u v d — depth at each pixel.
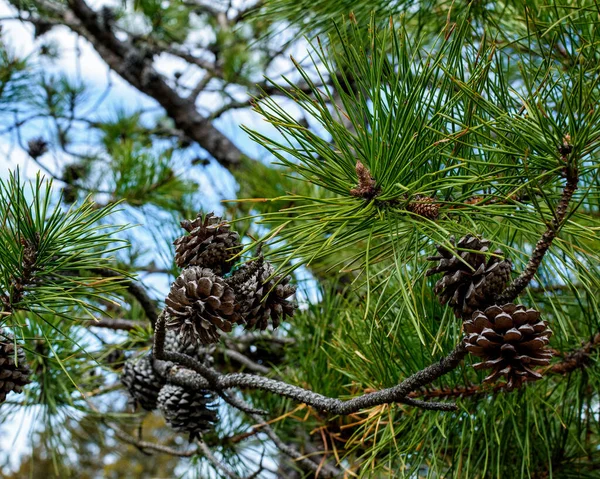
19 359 0.70
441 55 0.67
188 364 0.74
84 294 0.70
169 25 2.03
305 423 0.97
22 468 4.41
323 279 1.07
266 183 1.40
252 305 0.67
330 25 0.94
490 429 0.82
